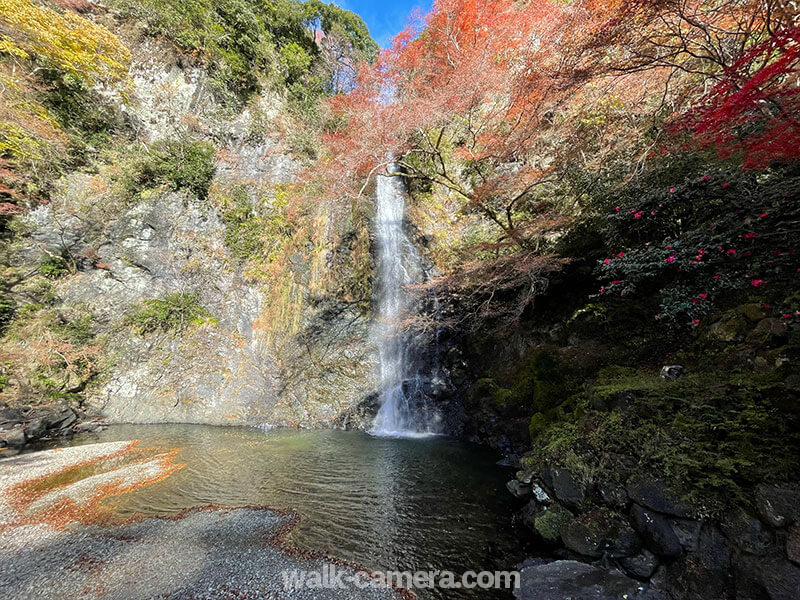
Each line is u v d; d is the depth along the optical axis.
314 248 13.92
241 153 17.30
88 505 5.88
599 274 7.12
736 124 4.12
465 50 10.86
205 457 8.44
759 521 2.71
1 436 9.67
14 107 12.78
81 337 13.02
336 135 12.55
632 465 3.72
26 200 13.44
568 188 8.58
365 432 11.02
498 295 9.82
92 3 15.98
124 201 14.49
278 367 13.31
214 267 15.25
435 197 13.71
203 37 17.33
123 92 15.41
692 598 2.90
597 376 5.86
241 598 3.58
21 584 3.84
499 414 8.69
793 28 2.95
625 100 8.38
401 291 13.23
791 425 2.86
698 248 4.70
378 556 4.32
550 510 4.39
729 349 4.07
